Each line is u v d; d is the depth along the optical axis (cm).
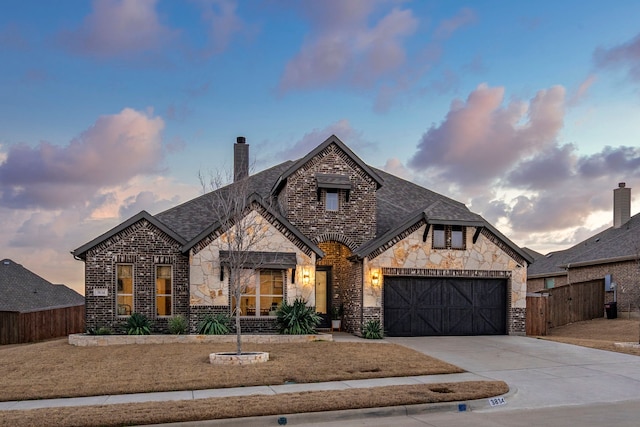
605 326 2458
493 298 2189
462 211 2167
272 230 2002
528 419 933
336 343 1755
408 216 2341
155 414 906
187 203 2420
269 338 1786
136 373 1268
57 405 1009
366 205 2280
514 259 2200
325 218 2238
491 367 1417
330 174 2258
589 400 1085
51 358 1465
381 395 1042
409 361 1431
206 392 1110
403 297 2098
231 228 1950
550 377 1297
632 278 2673
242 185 1817
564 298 2688
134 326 1823
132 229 1955
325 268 2316
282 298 1986
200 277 1927
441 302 2133
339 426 896
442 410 1001
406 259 2086
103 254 1928
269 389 1132
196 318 1911
